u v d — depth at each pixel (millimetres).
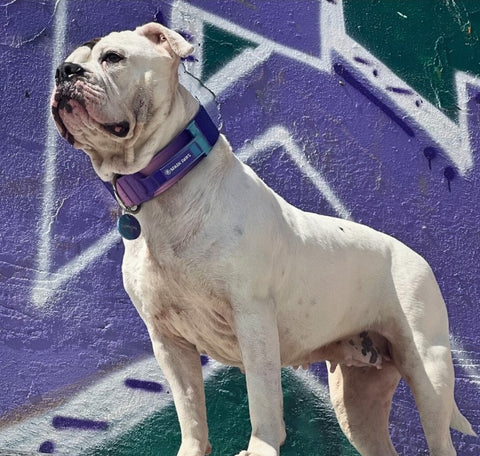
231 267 3746
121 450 4910
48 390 4902
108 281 5082
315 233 4219
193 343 4121
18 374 4891
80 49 3768
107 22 5336
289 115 5414
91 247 5098
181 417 4023
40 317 4973
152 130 3742
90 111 3590
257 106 5379
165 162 3770
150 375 5016
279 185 5309
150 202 3822
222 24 5438
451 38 5750
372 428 4684
